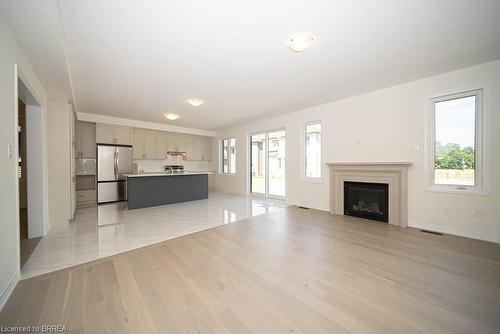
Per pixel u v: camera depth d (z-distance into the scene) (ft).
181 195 18.71
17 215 6.02
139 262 7.16
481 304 4.94
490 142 8.83
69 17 5.80
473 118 9.39
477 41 7.25
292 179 17.39
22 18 5.28
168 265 6.95
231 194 23.48
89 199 17.11
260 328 4.25
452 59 8.56
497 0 5.36
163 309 4.82
